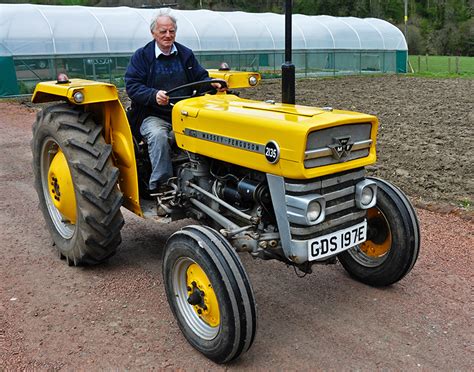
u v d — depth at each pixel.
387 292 3.75
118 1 51.25
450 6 61.78
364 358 2.98
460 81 21.56
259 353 3.04
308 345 3.11
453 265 4.15
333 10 57.12
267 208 3.17
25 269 4.15
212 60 21.31
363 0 57.84
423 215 5.32
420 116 12.10
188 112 3.52
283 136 2.84
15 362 2.96
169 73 4.13
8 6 17.53
